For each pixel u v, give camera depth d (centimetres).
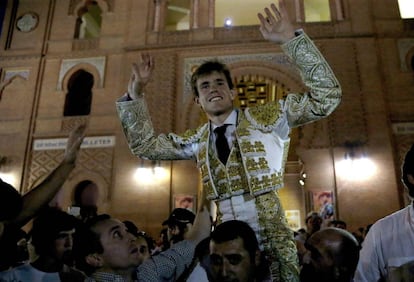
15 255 223
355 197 1207
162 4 1567
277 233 189
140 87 236
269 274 187
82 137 278
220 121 219
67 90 1478
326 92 197
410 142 1273
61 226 323
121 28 1543
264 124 204
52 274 314
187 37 1487
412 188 231
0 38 1571
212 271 194
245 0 1717
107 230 258
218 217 208
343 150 1257
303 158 1268
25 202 241
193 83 231
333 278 225
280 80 1378
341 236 232
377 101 1308
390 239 238
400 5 1598
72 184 1330
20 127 1431
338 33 1402
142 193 1281
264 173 196
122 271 258
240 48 1434
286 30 207
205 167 210
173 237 445
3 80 1512
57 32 1573
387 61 1372
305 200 1227
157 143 239
